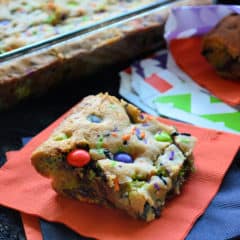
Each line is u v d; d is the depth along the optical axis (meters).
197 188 0.44
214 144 0.47
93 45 0.55
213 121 0.52
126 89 0.56
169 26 0.58
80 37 0.55
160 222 0.42
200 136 0.48
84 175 0.43
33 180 0.46
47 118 0.53
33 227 0.43
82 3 0.61
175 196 0.44
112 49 0.56
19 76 0.51
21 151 0.48
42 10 0.59
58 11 0.59
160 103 0.54
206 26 0.60
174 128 0.46
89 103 0.47
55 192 0.45
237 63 0.55
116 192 0.42
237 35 0.55
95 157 0.43
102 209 0.43
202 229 0.41
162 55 0.60
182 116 0.53
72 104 0.54
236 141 0.48
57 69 0.54
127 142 0.44
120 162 0.43
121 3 0.61
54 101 0.55
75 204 0.44
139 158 0.44
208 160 0.46
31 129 0.52
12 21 0.58
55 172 0.44
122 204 0.42
